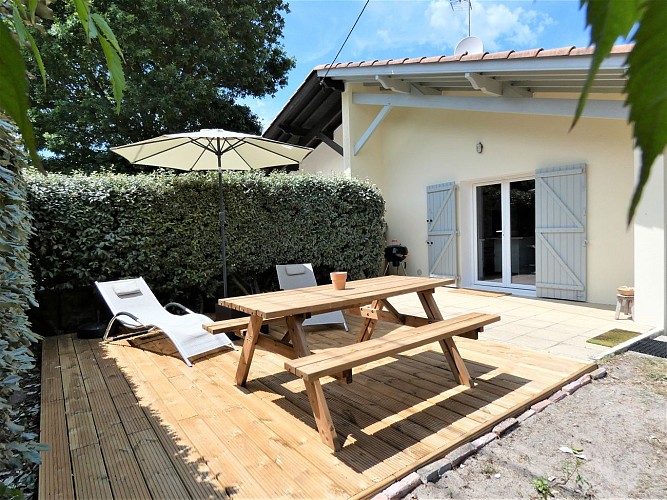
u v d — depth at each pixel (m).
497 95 5.47
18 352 2.01
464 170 7.18
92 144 11.50
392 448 2.16
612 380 3.06
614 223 5.33
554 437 2.29
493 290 7.00
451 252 7.38
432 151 7.73
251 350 3.06
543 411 2.61
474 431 2.30
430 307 3.56
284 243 6.32
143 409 2.74
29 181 4.52
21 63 0.36
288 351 2.90
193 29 11.47
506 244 6.91
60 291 5.06
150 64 11.36
